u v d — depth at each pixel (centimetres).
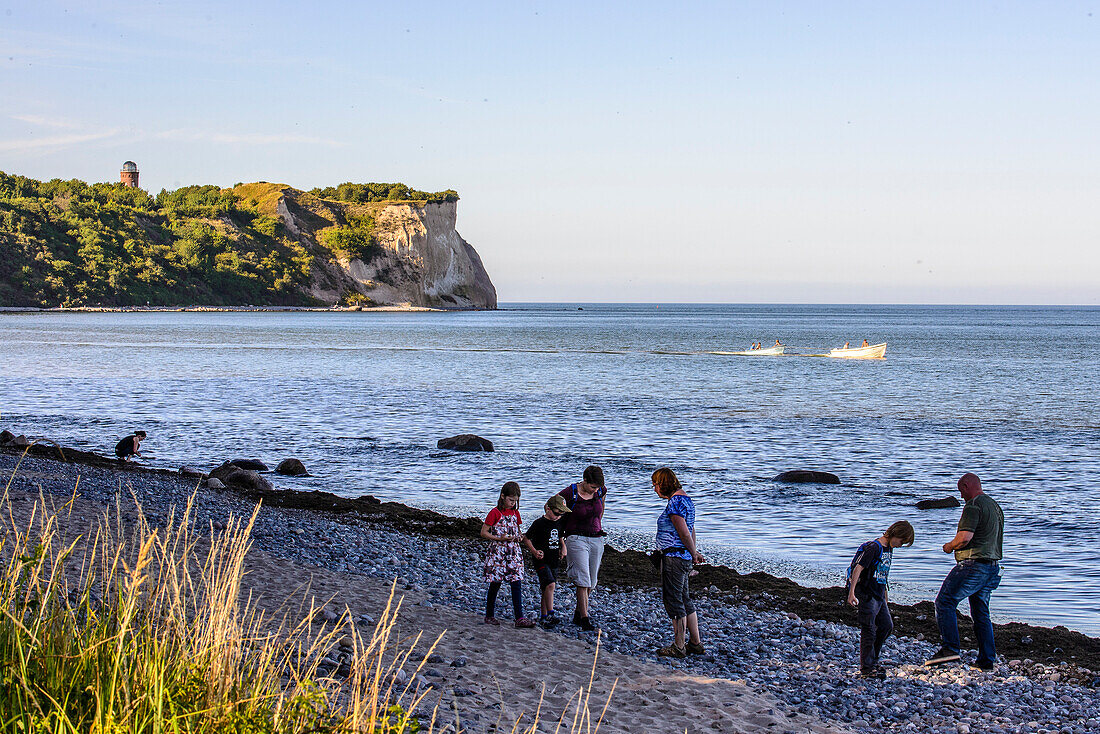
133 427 3319
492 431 3359
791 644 1057
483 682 817
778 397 4688
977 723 811
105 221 19675
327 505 1905
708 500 2173
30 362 6106
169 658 475
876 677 933
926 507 2089
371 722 455
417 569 1372
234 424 3450
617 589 1335
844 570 1567
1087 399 4675
